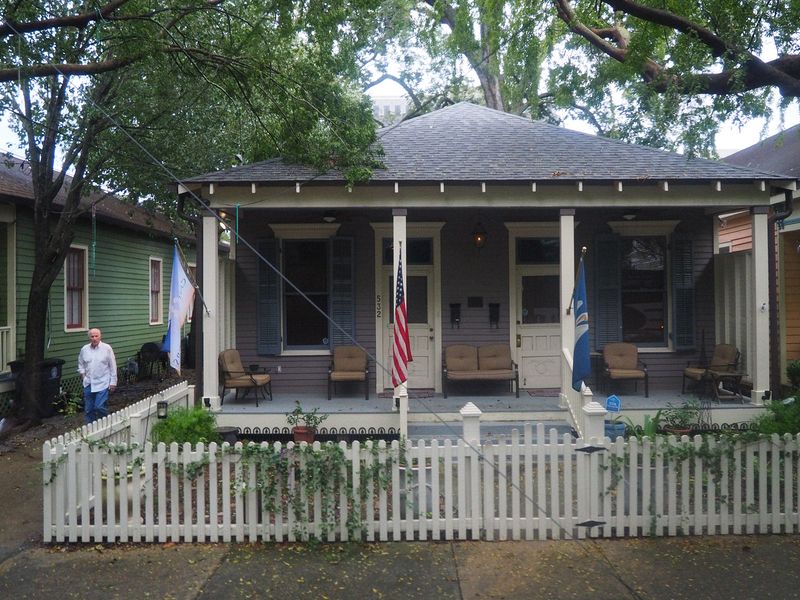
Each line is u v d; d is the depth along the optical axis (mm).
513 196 9750
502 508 6090
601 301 11531
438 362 11492
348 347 11297
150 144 13008
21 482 8289
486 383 11430
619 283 11516
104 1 9969
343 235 11461
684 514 6125
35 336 11805
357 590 5117
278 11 10352
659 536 6102
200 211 9734
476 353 11258
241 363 11359
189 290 8047
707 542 5988
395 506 6047
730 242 16672
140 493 6164
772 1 9125
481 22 16219
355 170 9273
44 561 5688
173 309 7922
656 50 13469
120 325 17688
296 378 11516
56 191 12070
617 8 9664
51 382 12484
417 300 11656
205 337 9609
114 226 17094
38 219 11953
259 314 11375
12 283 12727
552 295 11758
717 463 6133
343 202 9734
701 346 11625
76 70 9281
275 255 11391
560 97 16047
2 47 8953
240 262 11555
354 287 11445
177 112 12930
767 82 9164
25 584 5242
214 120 13648
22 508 7250
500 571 5445
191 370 20672
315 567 5531
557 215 11594
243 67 10398
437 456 6105
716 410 9594
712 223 11719
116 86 12148
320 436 9641
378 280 11477
